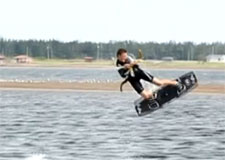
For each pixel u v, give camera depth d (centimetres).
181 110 15875
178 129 11319
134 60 6088
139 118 13500
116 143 9331
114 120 13000
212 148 8919
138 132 10775
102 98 19812
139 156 8162
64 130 11025
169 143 9381
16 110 15362
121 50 6084
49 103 17662
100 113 14675
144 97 6241
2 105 16912
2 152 8406
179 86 6297
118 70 6131
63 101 18438
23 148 8769
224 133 10725
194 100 19500
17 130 10950
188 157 8125
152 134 10531
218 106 17200
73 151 8512
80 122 12462
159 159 7962
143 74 6134
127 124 12169
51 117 13550
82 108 16075
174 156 8181
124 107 16512
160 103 6306
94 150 8600
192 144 9319
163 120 13138
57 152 8456
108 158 7994
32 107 16300
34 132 10650
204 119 13362
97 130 11031
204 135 10438
